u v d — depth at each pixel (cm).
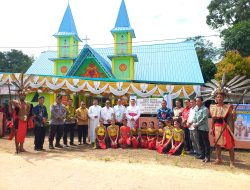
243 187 646
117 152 1076
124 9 2330
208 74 3216
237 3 3656
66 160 890
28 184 640
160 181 675
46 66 2725
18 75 1602
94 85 1658
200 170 802
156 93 1631
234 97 950
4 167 787
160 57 2589
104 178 691
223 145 870
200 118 952
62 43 2497
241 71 2362
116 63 2269
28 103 1045
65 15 2572
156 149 1146
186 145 1102
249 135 1184
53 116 1131
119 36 2273
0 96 2094
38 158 913
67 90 1742
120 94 1648
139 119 1278
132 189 612
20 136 1012
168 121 1106
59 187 621
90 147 1191
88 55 2183
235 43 3077
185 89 1608
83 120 1248
